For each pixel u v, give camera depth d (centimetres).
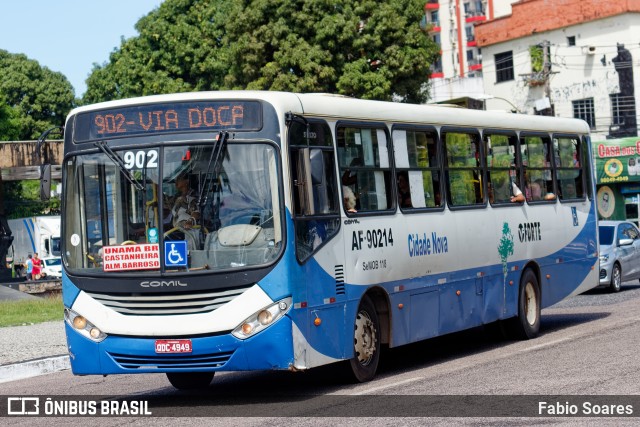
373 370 1455
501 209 1862
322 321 1320
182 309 1246
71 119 1343
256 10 5338
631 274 3316
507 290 1869
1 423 1230
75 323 1302
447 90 7838
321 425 1074
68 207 1328
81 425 1182
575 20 6856
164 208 1269
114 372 1282
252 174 1262
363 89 5303
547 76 6444
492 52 7419
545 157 2069
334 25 5234
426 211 1611
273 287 1239
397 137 1553
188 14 6994
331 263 1348
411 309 1550
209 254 1250
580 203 2202
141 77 7094
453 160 1717
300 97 1332
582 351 1641
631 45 6656
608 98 6750
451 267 1673
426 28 5550
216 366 1246
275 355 1237
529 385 1301
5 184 8694
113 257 1277
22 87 8994
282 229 1252
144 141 1292
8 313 3188
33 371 1936
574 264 2158
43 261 7306
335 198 1375
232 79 5506
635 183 6650
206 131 1277
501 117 1900
